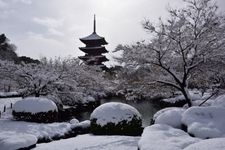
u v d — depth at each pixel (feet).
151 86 40.22
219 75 37.32
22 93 63.77
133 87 40.63
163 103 83.66
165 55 37.73
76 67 71.61
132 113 32.65
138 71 40.27
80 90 72.64
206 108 21.03
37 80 59.98
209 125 18.76
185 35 36.37
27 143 24.25
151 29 37.14
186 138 15.61
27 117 43.57
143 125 49.96
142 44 37.81
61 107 65.51
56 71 65.72
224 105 30.01
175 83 39.34
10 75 64.08
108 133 31.89
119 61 39.01
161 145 13.94
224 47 35.37
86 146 24.76
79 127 38.32
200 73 38.78
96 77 82.84
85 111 73.72
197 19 36.22
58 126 38.83
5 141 23.77
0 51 149.89
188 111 21.15
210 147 9.53
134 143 24.93
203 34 35.83
